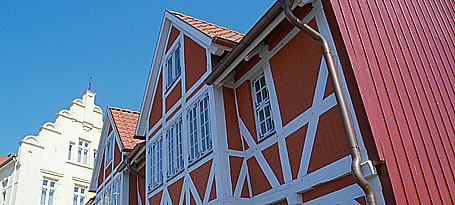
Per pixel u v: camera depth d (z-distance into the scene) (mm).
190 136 9273
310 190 6363
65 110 23453
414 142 5602
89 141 24078
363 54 6023
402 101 5953
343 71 5871
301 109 6727
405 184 5059
